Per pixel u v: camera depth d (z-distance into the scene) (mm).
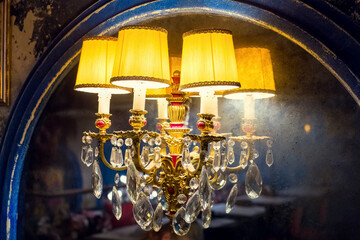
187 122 1233
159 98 1189
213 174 1102
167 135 1167
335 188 1030
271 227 1112
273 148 1113
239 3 1147
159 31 998
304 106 1072
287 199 1093
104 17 1339
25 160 1496
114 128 1358
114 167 1094
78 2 1403
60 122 1451
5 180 1484
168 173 1118
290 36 1075
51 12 1460
